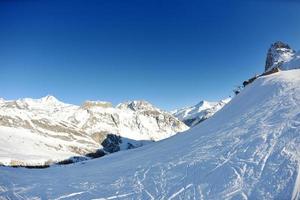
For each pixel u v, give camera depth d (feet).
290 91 107.45
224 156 77.97
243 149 77.46
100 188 82.12
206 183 68.08
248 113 107.55
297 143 69.31
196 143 102.68
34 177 105.70
